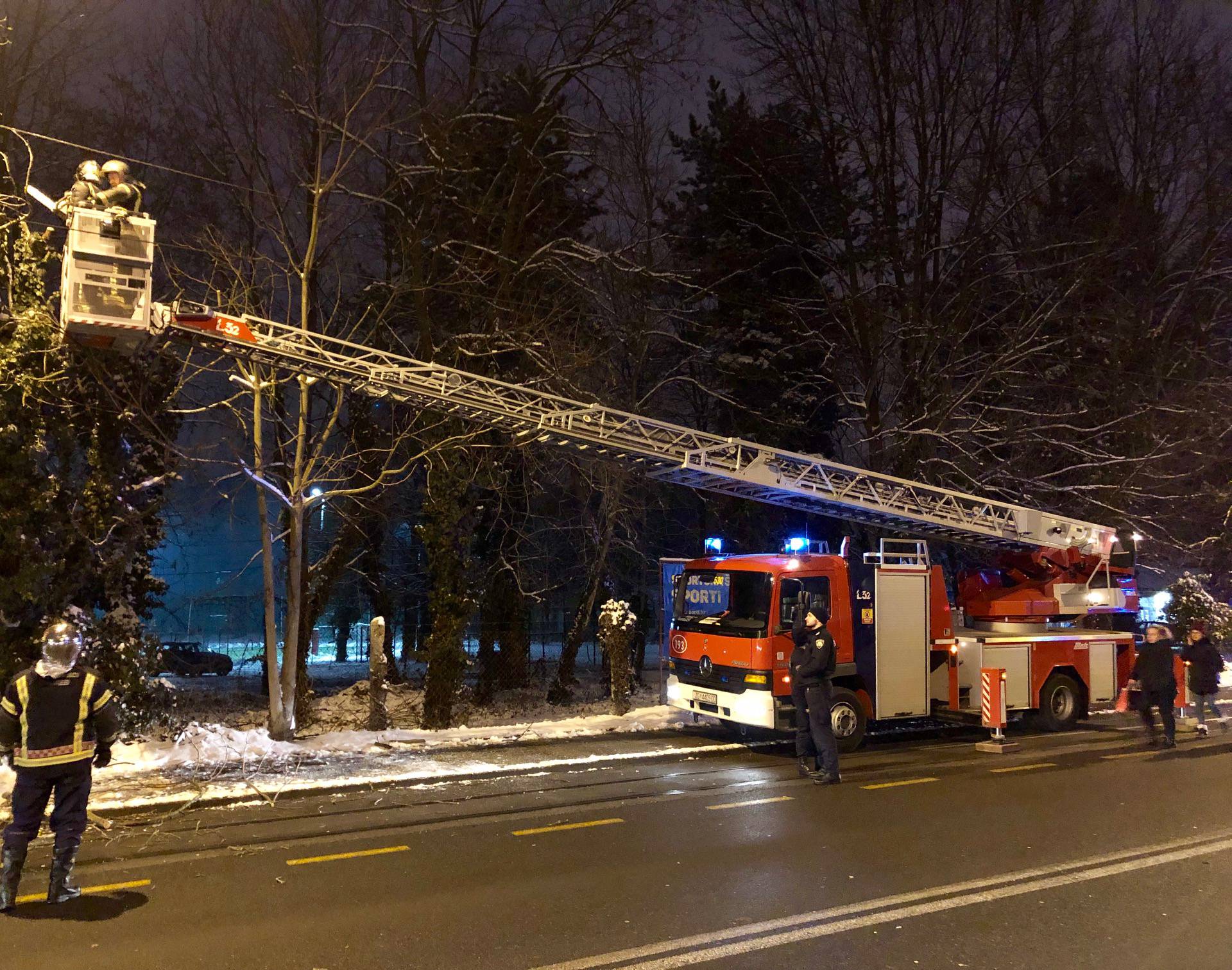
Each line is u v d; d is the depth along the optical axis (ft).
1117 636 45.91
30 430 30.66
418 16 50.26
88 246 25.75
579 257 54.54
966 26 66.08
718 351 74.33
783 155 70.49
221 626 109.29
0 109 40.34
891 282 68.95
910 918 18.10
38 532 31.91
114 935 17.22
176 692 41.42
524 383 51.13
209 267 43.45
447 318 58.18
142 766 31.65
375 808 27.27
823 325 70.23
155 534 37.52
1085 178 73.82
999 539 45.34
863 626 37.93
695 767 34.35
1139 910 18.60
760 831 24.73
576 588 74.59
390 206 48.49
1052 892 19.69
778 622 35.68
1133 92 74.64
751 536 78.18
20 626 31.04
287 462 43.70
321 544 76.89
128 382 34.06
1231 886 20.11
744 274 73.67
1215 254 73.72
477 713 55.57
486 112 57.88
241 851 22.76
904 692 38.78
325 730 49.21
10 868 18.45
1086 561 47.88
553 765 33.60
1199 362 74.18
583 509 62.13
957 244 64.49
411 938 17.08
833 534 75.00
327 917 18.19
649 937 17.12
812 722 31.63
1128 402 67.62
